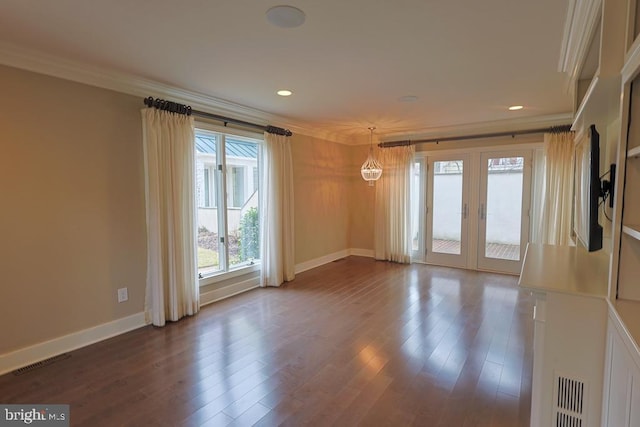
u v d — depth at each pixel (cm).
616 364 131
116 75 298
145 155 325
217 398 218
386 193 616
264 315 362
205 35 228
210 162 411
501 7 194
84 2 187
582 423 156
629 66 129
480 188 546
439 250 591
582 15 188
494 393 223
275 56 264
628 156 138
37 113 262
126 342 298
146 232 334
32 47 245
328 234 618
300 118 486
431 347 288
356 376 244
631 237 140
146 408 209
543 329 162
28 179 259
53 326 275
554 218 469
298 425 194
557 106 417
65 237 280
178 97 355
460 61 275
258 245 482
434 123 524
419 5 192
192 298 362
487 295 426
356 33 227
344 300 410
